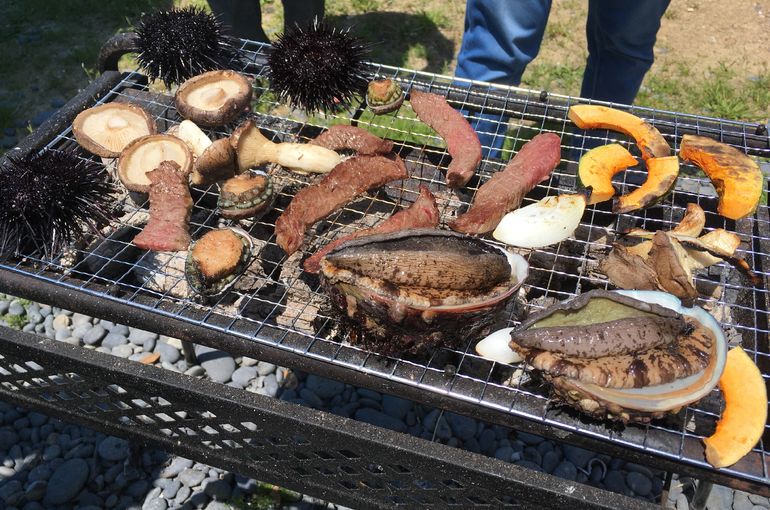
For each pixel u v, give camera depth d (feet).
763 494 1.63
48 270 2.01
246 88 2.32
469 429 2.71
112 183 2.29
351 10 4.81
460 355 2.07
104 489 2.58
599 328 1.63
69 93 4.17
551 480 1.67
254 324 1.85
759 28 4.62
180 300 1.96
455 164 2.15
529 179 2.10
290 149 2.16
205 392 1.82
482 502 2.12
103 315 1.93
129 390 1.97
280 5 4.80
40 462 2.64
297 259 2.31
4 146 3.83
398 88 2.37
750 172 2.10
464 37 3.04
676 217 2.34
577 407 1.65
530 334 1.64
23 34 4.56
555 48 4.50
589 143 3.20
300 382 2.87
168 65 2.41
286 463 2.04
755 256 2.17
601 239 2.27
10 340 1.94
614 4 2.84
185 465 2.62
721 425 1.67
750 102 4.13
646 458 1.68
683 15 4.74
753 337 2.03
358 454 1.81
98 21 4.68
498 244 2.18
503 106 2.49
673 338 1.65
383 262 1.68
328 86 2.27
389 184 2.47
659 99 4.14
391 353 1.78
